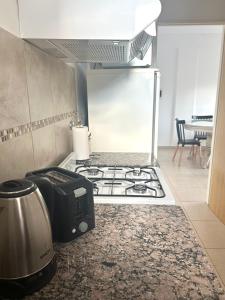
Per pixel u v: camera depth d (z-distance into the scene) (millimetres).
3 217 570
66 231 806
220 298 616
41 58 1193
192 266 721
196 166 4266
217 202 2074
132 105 2096
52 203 765
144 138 2156
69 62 1714
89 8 905
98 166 1658
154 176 1469
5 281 596
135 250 787
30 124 1065
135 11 892
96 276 681
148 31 970
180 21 2307
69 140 1800
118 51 1213
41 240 619
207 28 4641
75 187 820
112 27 916
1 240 576
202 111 5461
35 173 926
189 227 919
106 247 801
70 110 1838
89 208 874
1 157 816
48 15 921
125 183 1357
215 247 1484
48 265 652
